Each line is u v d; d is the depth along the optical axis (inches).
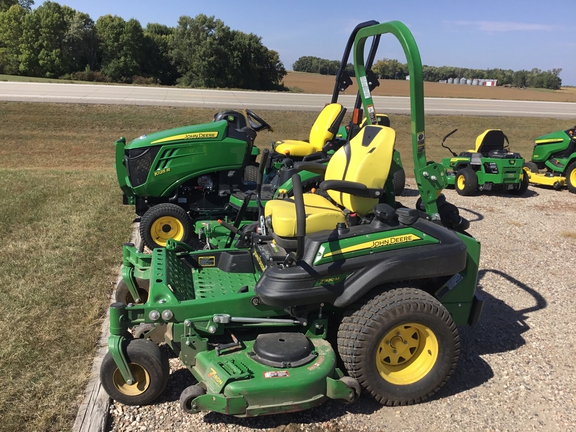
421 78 126.5
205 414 116.3
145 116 791.7
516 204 364.2
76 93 961.5
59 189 323.6
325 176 151.1
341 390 109.9
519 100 1621.6
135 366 114.9
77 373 125.9
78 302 164.9
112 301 166.9
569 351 153.6
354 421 116.3
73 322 151.0
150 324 130.9
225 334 125.3
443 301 134.4
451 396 128.3
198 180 235.8
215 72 1787.6
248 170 271.0
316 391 108.0
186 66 1868.8
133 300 157.2
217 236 204.1
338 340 117.4
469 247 133.6
